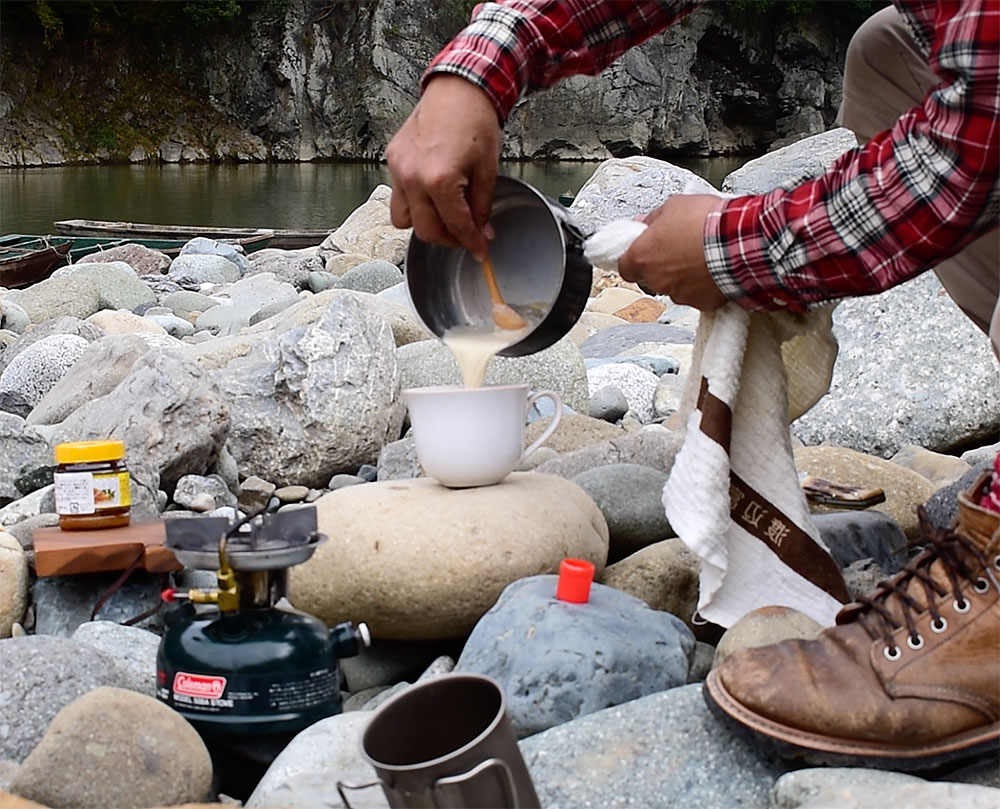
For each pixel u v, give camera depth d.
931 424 4.37
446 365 4.66
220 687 2.03
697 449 2.31
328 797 1.83
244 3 41.75
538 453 3.62
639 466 3.05
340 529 2.48
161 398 3.71
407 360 4.71
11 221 22.41
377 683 2.49
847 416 4.47
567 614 2.21
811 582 2.39
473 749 1.58
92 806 1.81
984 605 1.85
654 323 7.08
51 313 8.48
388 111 42.22
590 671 2.12
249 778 2.10
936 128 1.85
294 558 2.05
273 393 4.11
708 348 2.31
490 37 2.36
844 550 2.82
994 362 4.41
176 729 1.91
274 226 21.66
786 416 2.39
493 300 2.52
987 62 1.77
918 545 3.14
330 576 2.45
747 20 44.22
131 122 40.94
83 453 2.90
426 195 2.34
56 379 5.39
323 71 42.41
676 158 44.97
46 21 38.56
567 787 1.88
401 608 2.41
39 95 39.47
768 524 2.38
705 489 2.29
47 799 1.81
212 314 8.27
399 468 3.76
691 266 2.15
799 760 1.88
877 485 3.25
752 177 8.31
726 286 2.13
